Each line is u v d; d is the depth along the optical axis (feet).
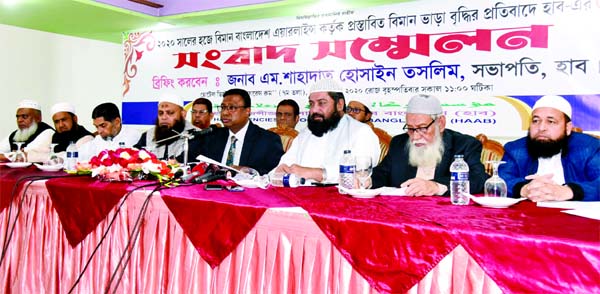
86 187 8.14
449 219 5.53
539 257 4.68
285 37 12.48
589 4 9.27
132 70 15.03
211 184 8.02
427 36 10.78
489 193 6.68
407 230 5.35
